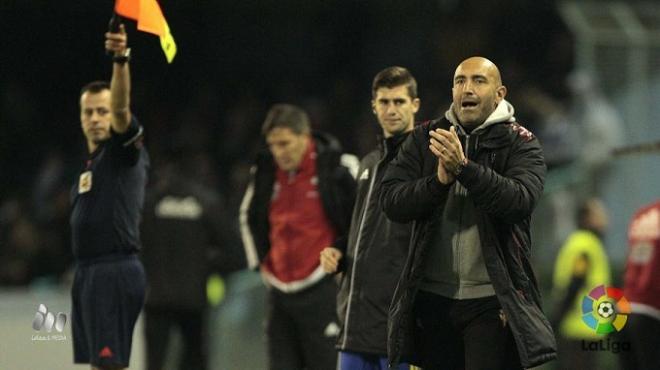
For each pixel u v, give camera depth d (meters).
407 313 21.45
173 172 36.12
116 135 25.84
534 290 21.53
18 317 33.94
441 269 21.75
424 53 64.88
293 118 29.14
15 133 63.62
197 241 35.84
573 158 46.44
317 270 29.12
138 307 26.56
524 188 20.70
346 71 65.88
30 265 52.12
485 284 21.56
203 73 65.81
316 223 29.27
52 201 57.97
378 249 25.17
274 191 29.72
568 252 38.19
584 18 45.50
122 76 24.80
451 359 22.03
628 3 59.22
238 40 66.38
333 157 29.17
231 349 37.91
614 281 42.81
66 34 66.19
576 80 45.22
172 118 63.78
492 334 21.41
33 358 33.72
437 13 65.44
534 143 21.39
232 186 56.66
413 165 21.88
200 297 35.84
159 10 24.19
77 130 64.75
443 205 21.61
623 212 43.75
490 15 64.94
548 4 64.38
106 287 26.17
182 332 36.22
